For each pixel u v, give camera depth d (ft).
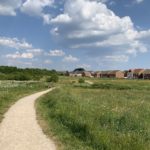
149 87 225.35
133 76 565.94
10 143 41.09
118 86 227.81
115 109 65.67
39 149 38.19
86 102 81.76
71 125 50.67
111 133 41.63
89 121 48.19
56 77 347.36
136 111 66.90
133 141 37.27
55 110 68.13
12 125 54.70
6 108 81.51
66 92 127.65
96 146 38.68
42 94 147.84
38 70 471.21
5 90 146.41
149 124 50.31
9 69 430.61
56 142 41.96
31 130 50.16
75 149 38.14
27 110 77.51
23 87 189.88
